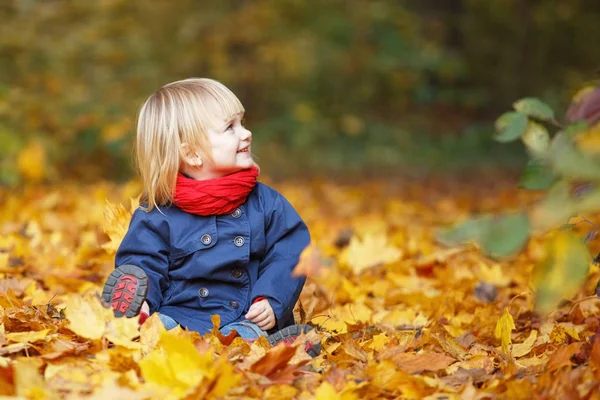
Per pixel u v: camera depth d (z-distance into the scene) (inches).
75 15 486.6
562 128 116.2
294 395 103.0
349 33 716.7
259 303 133.8
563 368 111.4
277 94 699.4
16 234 222.7
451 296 173.2
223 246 136.6
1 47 424.2
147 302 132.0
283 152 625.9
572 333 130.3
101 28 483.5
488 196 422.9
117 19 517.0
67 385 100.4
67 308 118.0
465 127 751.7
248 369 106.4
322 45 697.6
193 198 135.6
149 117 140.3
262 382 102.1
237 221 138.3
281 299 135.0
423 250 231.9
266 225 141.5
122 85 468.4
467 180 529.7
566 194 84.9
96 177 407.5
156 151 138.4
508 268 215.3
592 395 98.5
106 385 96.2
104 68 469.4
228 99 140.0
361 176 554.6
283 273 137.6
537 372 114.7
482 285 183.3
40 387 96.7
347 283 181.9
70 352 110.7
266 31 641.0
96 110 405.4
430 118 778.2
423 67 739.4
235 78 630.5
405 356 115.5
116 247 152.8
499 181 516.4
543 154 96.8
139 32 546.9
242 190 138.3
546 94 720.3
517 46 835.4
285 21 665.0
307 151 633.0
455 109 802.2
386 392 106.6
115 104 428.5
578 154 84.1
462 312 163.8
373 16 719.1
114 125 393.4
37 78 410.3
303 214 310.3
